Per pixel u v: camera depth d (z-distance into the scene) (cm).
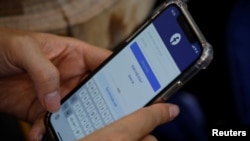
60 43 63
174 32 53
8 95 65
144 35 55
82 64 63
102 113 55
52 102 55
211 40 89
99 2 72
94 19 71
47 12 70
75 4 72
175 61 52
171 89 52
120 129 45
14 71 61
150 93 53
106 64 56
